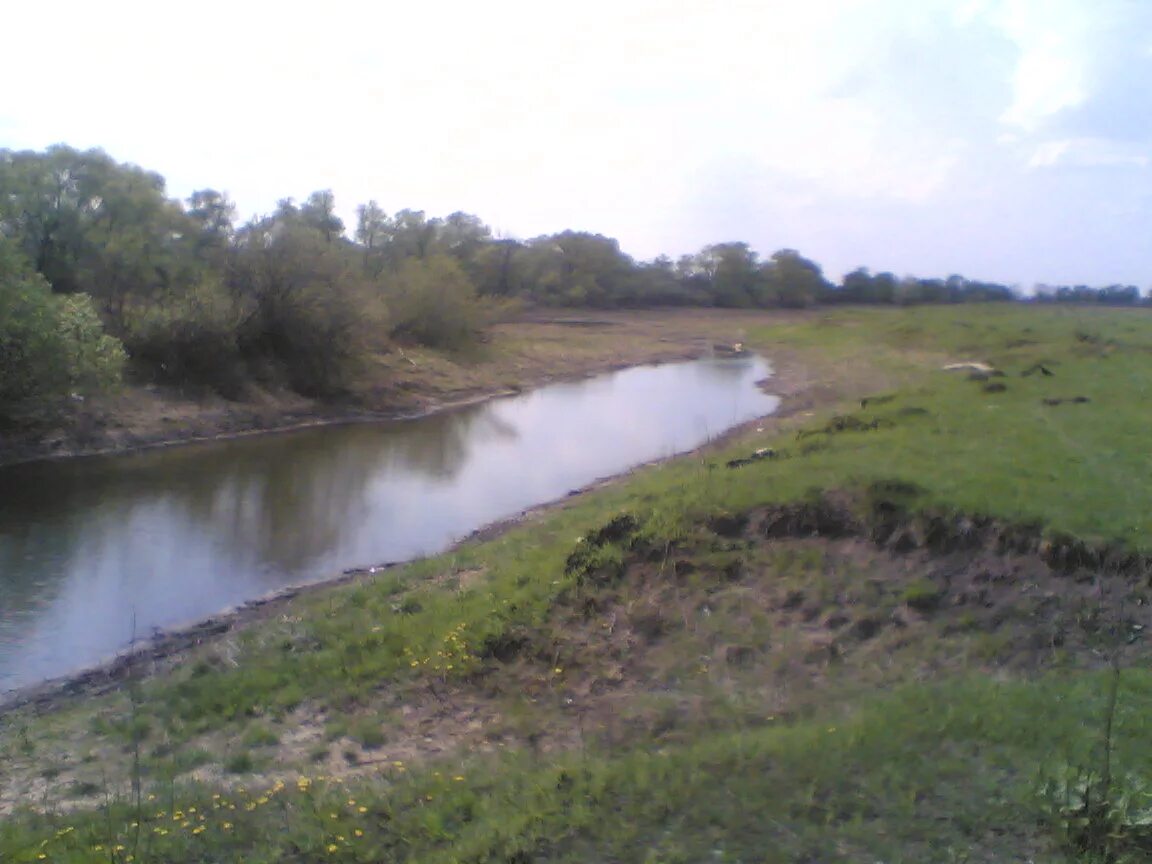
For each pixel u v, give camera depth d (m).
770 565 11.35
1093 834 5.16
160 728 9.54
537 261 83.56
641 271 92.56
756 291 93.50
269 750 8.85
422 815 6.32
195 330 28.77
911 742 6.56
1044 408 18.95
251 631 12.13
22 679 11.36
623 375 46.06
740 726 8.34
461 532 17.72
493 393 37.88
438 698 9.74
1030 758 6.17
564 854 5.53
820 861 5.27
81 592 14.38
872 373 38.22
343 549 16.70
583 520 14.23
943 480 12.46
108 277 29.00
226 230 36.97
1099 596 9.75
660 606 10.94
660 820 5.82
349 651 10.88
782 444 17.30
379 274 45.44
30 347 21.77
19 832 6.83
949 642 9.54
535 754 8.05
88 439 24.25
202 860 6.02
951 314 58.44
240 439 26.94
